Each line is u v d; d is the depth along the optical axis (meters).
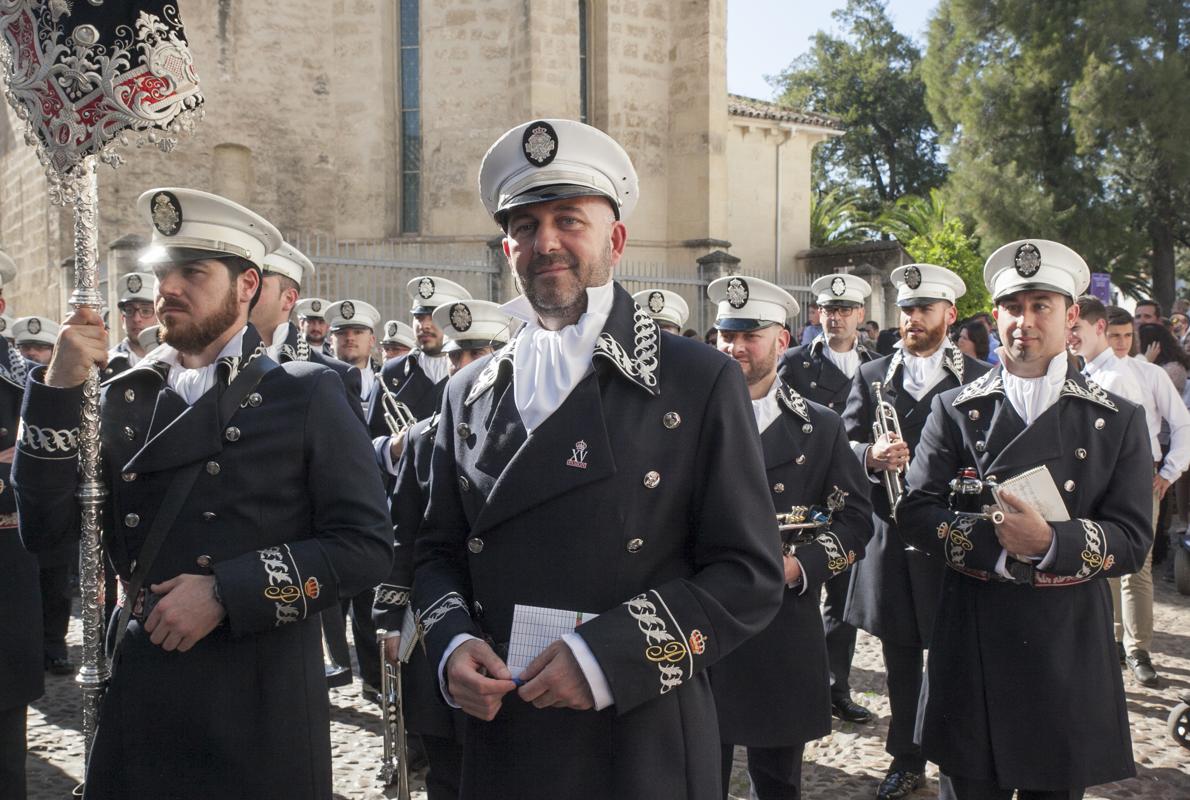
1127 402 4.02
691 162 22.11
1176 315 14.23
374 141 20.88
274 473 3.11
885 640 5.44
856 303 8.04
